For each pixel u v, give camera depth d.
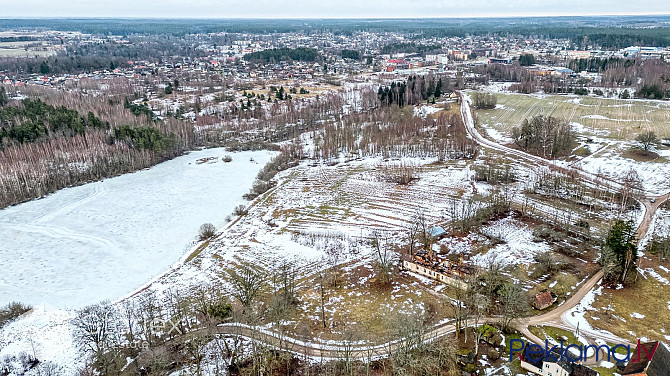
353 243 129.25
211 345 87.69
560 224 131.88
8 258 128.12
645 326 87.50
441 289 103.75
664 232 122.81
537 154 197.75
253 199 169.62
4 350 88.56
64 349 88.69
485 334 85.25
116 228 147.38
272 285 109.56
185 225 149.25
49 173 184.62
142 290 110.62
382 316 95.25
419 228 135.50
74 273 120.31
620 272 102.44
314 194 170.50
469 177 176.12
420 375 77.19
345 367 76.81
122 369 82.06
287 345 83.06
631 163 176.38
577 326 85.19
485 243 123.69
